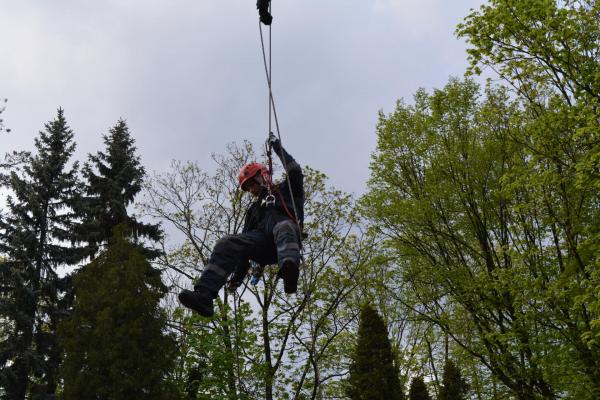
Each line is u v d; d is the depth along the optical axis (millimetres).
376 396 20578
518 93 13531
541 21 12062
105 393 18172
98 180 28438
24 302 23906
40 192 27172
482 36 12703
